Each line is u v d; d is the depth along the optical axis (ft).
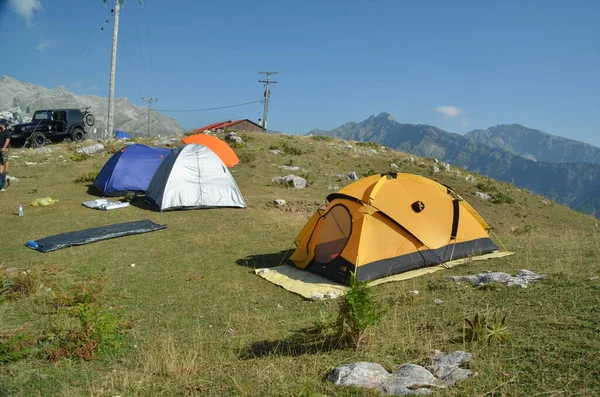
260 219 53.72
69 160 87.61
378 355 16.56
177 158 58.44
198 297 28.50
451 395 12.65
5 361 18.17
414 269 32.42
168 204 56.18
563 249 35.24
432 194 35.42
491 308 21.29
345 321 18.10
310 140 119.14
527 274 27.04
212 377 16.20
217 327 23.07
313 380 14.71
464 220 35.58
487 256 34.76
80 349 19.12
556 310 19.70
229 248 41.81
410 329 19.17
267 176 84.07
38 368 17.71
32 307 25.77
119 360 18.75
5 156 65.31
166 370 16.93
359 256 30.89
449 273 30.96
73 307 24.30
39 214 52.75
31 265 35.53
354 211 32.78
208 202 58.23
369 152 114.73
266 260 38.06
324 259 32.91
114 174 63.82
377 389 13.44
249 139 110.42
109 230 45.93
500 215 80.23
